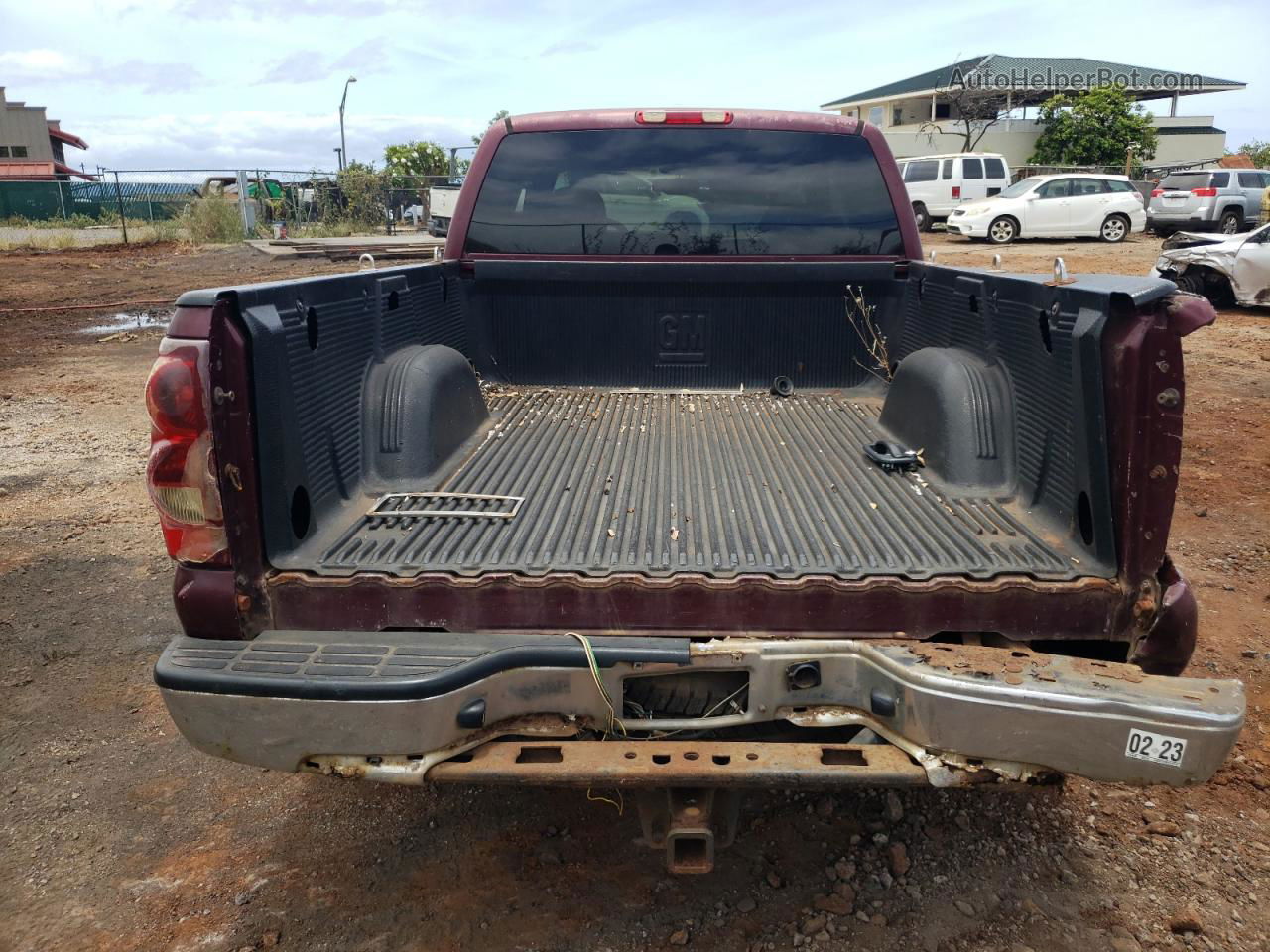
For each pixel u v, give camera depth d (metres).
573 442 3.53
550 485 3.04
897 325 4.20
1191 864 2.84
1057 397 2.57
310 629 2.35
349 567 2.38
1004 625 2.29
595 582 2.28
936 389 3.13
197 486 2.27
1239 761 3.36
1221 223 23.03
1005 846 2.92
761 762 2.18
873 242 4.16
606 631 2.31
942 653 2.21
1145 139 39.59
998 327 3.01
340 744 2.17
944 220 26.62
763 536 2.60
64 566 5.17
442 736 2.16
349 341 2.90
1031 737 2.09
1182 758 2.06
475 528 2.66
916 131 42.25
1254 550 5.29
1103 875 2.79
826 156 4.09
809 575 2.29
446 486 3.00
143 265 22.61
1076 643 2.42
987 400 3.00
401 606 2.32
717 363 4.31
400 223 35.72
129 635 4.40
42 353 11.83
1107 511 2.30
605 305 4.25
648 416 3.92
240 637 2.35
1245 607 4.57
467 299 4.25
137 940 2.58
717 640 2.30
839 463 3.29
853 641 2.27
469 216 4.17
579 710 2.27
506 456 3.34
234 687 2.16
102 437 7.83
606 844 2.96
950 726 2.11
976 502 2.87
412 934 2.60
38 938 2.59
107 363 11.20
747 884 2.77
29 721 3.68
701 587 2.27
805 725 2.28
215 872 2.86
